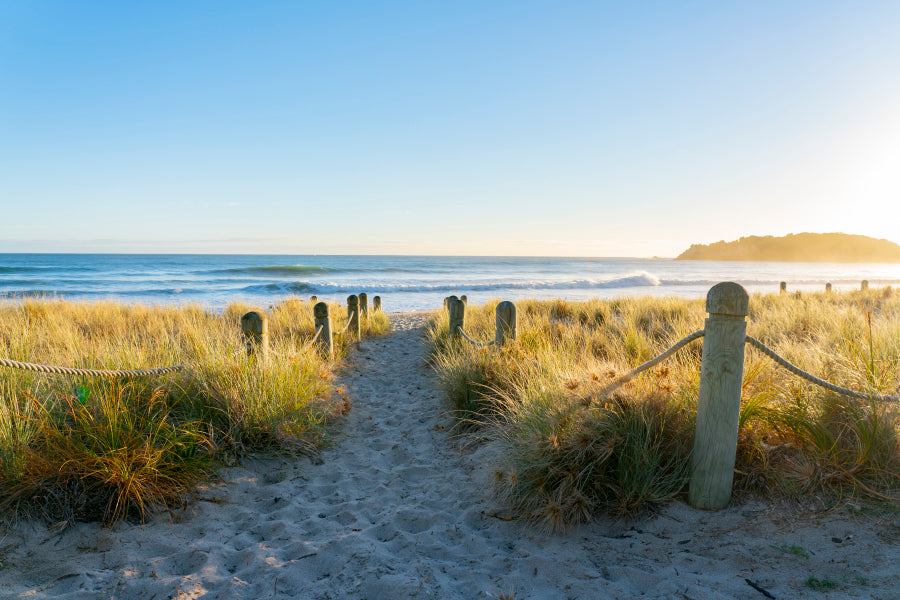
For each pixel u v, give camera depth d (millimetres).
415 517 3102
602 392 3201
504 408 4645
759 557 2322
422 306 24344
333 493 3535
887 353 4121
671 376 3592
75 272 45094
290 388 4613
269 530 2955
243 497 3395
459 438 4574
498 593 2252
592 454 2934
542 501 2918
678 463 2900
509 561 2533
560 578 2348
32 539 2586
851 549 2264
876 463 2748
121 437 3203
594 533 2738
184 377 4426
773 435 3217
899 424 2861
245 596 2244
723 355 2621
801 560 2254
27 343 5867
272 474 3797
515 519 2980
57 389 3838
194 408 4121
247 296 26516
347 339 9438
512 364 5051
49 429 3104
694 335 2918
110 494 2910
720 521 2633
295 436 4262
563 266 85875
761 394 3232
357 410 5586
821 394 3279
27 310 9516
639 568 2371
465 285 33500
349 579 2391
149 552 2625
